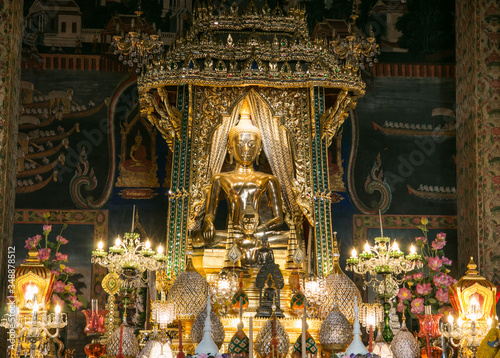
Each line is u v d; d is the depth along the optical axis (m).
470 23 11.16
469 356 8.22
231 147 10.06
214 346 6.86
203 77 9.55
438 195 11.52
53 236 11.09
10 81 10.39
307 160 9.57
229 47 9.77
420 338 9.28
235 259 8.79
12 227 10.58
